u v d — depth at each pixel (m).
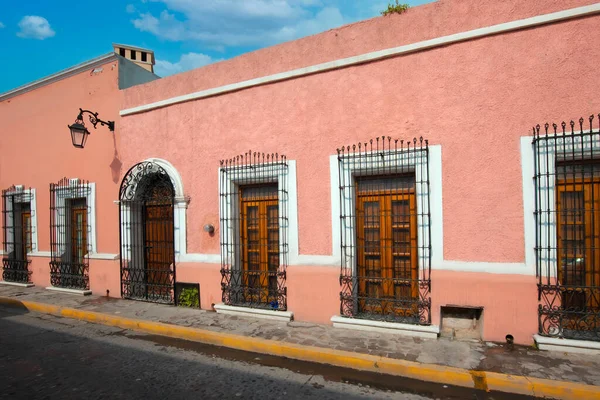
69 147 9.01
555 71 4.48
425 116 5.12
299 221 5.94
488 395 3.74
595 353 4.20
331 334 5.21
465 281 4.82
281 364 4.63
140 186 7.82
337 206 5.63
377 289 5.53
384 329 5.15
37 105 9.73
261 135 6.35
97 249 8.42
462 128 4.91
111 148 8.22
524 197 4.61
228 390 3.98
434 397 3.74
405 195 5.41
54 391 4.01
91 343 5.59
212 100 6.89
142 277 7.79
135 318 6.39
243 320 6.05
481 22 4.81
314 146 5.86
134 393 3.94
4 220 10.45
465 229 4.89
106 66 8.35
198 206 7.02
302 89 5.98
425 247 5.08
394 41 5.31
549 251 4.45
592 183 4.46
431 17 5.09
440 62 5.04
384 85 5.38
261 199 6.53
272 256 6.41
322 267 5.72
